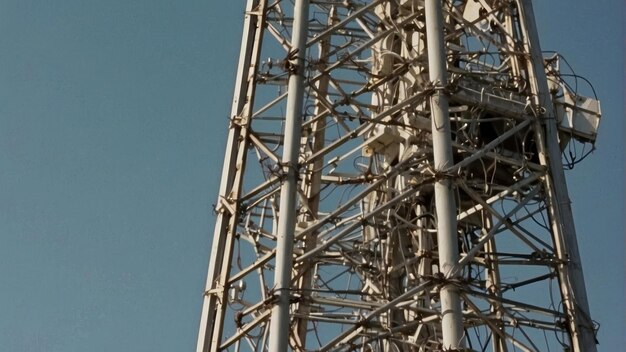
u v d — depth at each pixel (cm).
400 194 3481
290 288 3153
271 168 3362
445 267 3120
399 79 3747
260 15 3847
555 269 3397
